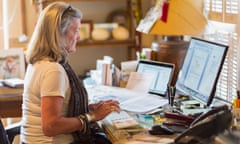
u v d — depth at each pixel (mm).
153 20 2721
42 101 2012
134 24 3705
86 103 2238
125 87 2861
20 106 2861
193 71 2475
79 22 2236
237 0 2504
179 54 2771
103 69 2889
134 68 2961
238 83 2529
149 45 3850
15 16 3771
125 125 2109
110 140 2102
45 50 2117
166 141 1913
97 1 3686
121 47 3973
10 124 3561
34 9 3781
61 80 2039
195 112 2271
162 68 2691
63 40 2145
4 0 3723
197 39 2500
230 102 2520
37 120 2109
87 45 3615
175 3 2656
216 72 2244
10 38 3746
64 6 2170
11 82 2910
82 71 3916
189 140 1686
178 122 2127
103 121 2227
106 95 2619
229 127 1777
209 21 2758
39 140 2111
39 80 2057
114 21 3818
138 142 1917
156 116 2273
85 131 2129
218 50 2266
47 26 2109
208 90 2291
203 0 2705
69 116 2137
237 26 2512
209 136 1700
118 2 3865
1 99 2818
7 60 3168
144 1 3896
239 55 2514
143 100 2523
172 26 2641
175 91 2564
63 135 2139
